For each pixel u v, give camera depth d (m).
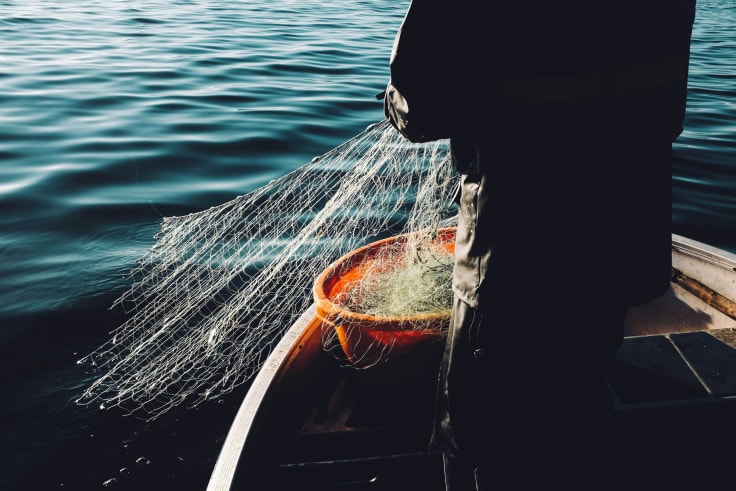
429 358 2.17
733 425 1.97
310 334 2.52
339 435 2.16
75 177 5.41
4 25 13.01
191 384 2.96
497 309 1.43
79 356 3.13
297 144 6.66
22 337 3.25
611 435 1.72
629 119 1.33
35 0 17.67
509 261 1.39
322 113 7.83
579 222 1.34
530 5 1.26
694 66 12.82
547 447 1.64
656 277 1.47
